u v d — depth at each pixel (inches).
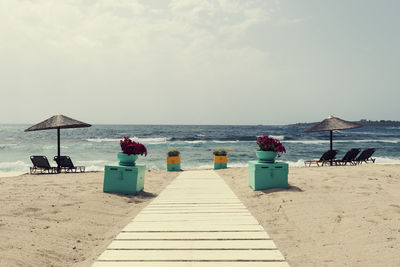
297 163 801.6
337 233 163.0
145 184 361.4
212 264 123.1
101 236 167.6
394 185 281.6
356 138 2239.2
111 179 283.9
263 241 151.1
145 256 132.0
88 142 1801.2
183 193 294.5
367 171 374.3
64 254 138.0
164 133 2945.4
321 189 269.3
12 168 754.8
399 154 1077.8
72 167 518.9
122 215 214.1
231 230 168.9
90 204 228.2
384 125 6638.8
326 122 595.2
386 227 165.0
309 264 125.2
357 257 130.7
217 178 414.0
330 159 568.4
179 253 135.0
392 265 121.3
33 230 163.6
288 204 225.5
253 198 260.1
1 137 2502.5
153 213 210.7
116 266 121.8
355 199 228.5
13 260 122.3
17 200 230.2
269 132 3169.3
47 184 329.1
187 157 987.3
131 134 2805.1
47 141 1955.0
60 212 203.5
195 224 181.3
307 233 166.7
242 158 958.4
